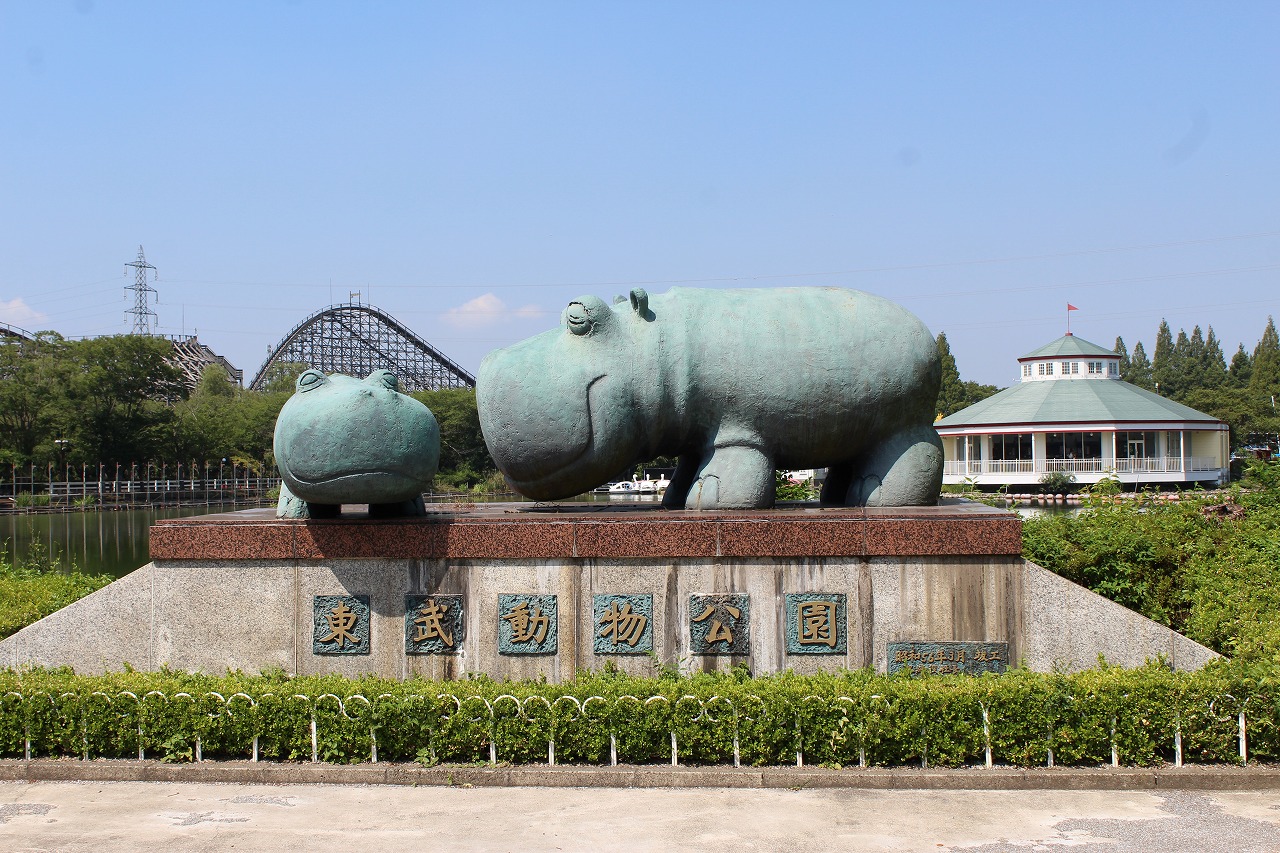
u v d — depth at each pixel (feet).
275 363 264.52
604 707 21.34
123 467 204.54
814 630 24.36
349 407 23.75
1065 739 20.80
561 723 21.25
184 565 25.30
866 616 24.36
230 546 25.18
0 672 23.90
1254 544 34.04
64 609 25.38
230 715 21.85
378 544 24.98
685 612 24.52
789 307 27.22
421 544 24.89
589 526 24.68
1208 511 42.52
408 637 24.85
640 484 148.05
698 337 26.63
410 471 24.38
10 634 29.01
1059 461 144.25
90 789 20.79
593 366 26.18
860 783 20.34
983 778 20.31
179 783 21.11
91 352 185.88
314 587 25.05
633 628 24.50
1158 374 267.18
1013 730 20.97
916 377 26.76
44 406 182.91
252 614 25.17
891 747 20.93
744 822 18.49
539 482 26.96
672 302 27.35
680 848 17.31
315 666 25.04
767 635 24.45
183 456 210.59
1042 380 162.09
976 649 24.14
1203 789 20.24
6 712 22.25
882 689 21.59
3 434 185.68
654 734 21.21
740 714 21.26
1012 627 24.18
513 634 24.64
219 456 218.38
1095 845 17.33
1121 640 23.90
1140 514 37.35
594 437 26.11
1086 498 41.50
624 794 20.08
